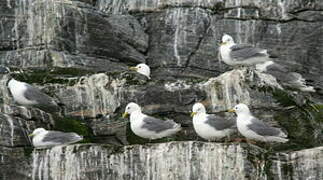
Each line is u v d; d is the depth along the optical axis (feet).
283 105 67.00
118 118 69.05
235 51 68.54
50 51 72.84
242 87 67.41
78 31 73.82
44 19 73.61
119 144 67.51
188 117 68.33
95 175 61.67
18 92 66.08
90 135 68.03
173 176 60.80
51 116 66.80
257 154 59.93
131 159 61.52
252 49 68.13
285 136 61.87
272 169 59.62
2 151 62.54
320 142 66.49
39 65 72.84
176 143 61.05
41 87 69.36
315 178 59.21
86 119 69.26
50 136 62.34
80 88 69.36
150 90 69.00
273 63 70.69
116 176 61.57
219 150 60.23
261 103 67.21
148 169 61.26
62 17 73.46
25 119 65.31
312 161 59.41
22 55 73.46
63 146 62.18
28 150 62.54
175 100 68.59
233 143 60.23
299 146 66.08
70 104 69.26
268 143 64.95
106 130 69.05
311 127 66.64
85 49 73.97
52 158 62.03
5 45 74.28
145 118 63.72
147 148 61.46
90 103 69.36
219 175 60.08
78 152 61.87
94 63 73.82
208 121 62.49
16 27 74.23
